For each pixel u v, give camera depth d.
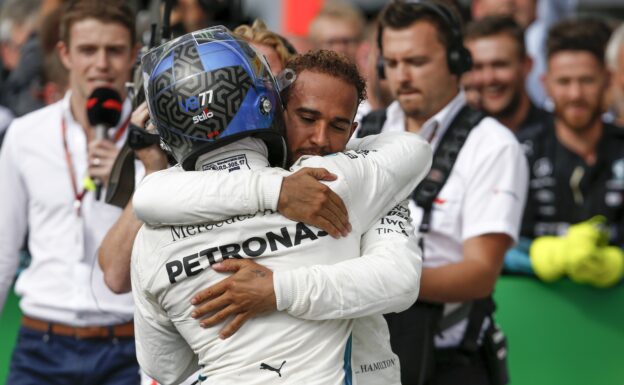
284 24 25.62
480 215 12.83
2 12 23.36
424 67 13.07
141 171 12.91
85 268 13.98
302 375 8.36
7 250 14.31
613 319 15.78
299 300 8.22
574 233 15.62
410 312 12.61
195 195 8.31
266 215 8.39
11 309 16.45
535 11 22.19
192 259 8.45
